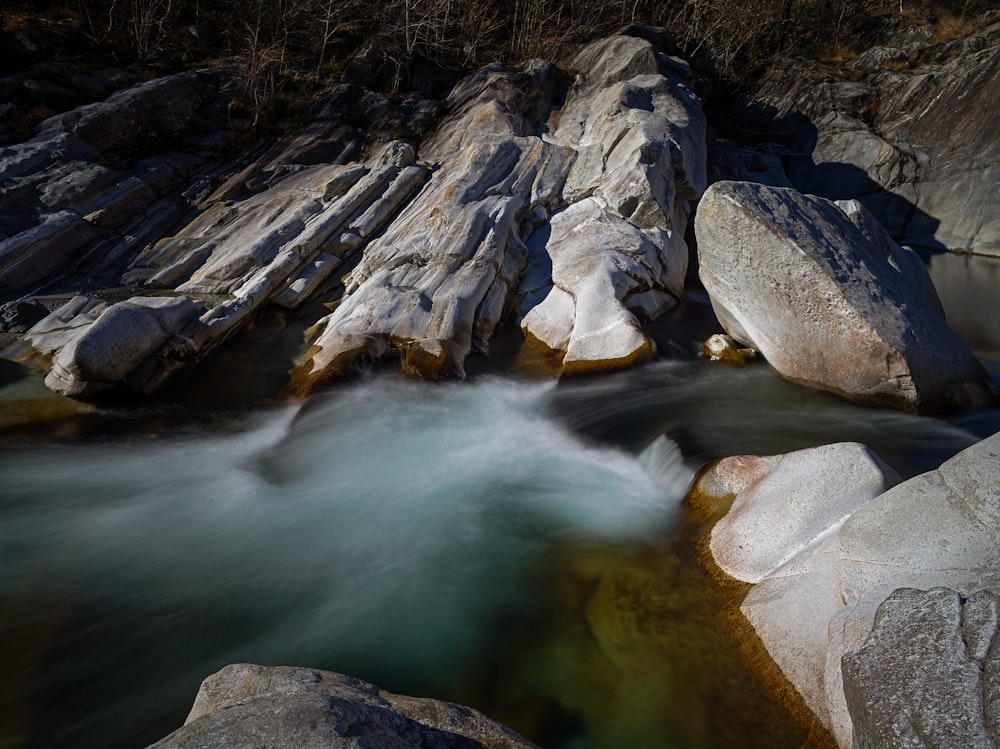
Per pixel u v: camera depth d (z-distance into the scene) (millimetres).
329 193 12117
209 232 11547
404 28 17359
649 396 7984
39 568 5277
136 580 5164
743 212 7598
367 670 4262
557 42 20438
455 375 8422
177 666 4359
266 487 6547
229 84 15547
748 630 4164
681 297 11195
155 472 6805
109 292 10000
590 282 9688
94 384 7645
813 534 4426
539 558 5262
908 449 6246
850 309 6984
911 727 2604
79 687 4207
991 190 18609
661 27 23062
